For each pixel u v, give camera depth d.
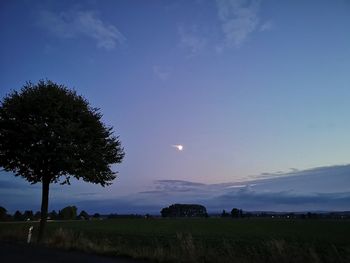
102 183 29.70
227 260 14.88
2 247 20.11
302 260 14.35
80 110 27.80
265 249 16.16
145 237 43.28
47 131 25.58
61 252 17.84
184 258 15.34
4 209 119.75
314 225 91.56
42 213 27.17
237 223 105.19
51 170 27.41
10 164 28.06
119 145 29.91
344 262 14.76
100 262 14.69
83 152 26.47
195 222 111.50
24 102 26.36
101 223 100.38
